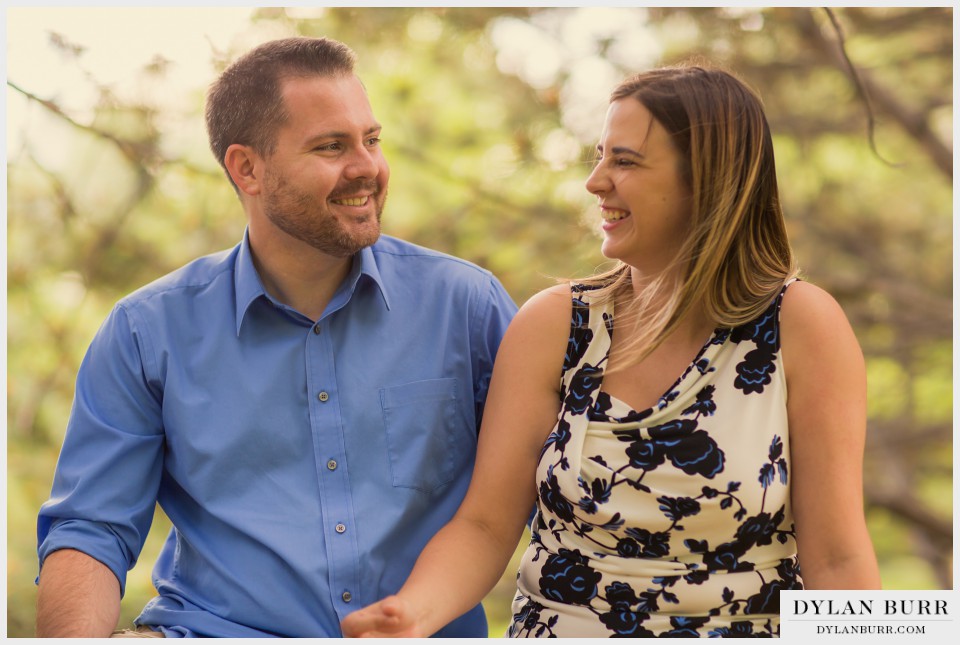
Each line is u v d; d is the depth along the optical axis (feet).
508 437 6.36
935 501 22.82
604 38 16.08
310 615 6.48
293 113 6.53
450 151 16.61
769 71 17.62
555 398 6.39
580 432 6.04
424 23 16.40
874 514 25.12
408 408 6.78
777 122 17.79
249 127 6.68
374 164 6.61
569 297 6.45
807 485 5.82
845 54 9.05
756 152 6.07
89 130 11.78
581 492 5.90
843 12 17.17
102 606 6.38
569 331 6.38
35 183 13.07
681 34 16.90
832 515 5.71
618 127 6.06
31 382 13.98
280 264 6.81
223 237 14.11
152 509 6.86
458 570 6.15
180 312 6.84
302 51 6.72
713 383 5.93
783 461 5.83
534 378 6.38
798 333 5.89
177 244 14.12
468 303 7.07
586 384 6.17
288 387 6.70
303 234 6.59
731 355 5.96
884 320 18.98
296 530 6.52
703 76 6.11
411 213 16.43
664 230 6.09
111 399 6.75
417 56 16.33
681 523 5.76
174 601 6.67
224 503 6.60
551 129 16.14
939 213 19.40
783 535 5.93
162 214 13.93
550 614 6.01
